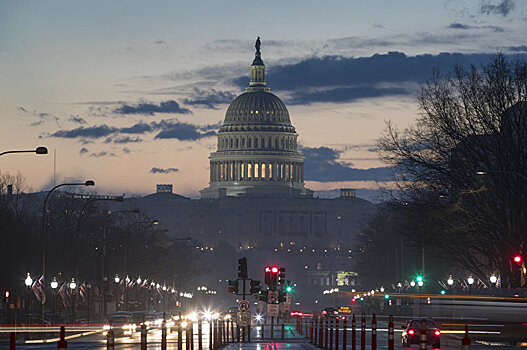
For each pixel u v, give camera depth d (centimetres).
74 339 12381
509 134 14850
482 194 15162
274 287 13600
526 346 10600
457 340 10838
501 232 14875
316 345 10819
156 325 16975
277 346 10756
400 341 12319
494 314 10600
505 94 15050
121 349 9794
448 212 15012
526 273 15025
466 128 15300
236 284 12638
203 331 15438
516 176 14550
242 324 12125
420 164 15625
